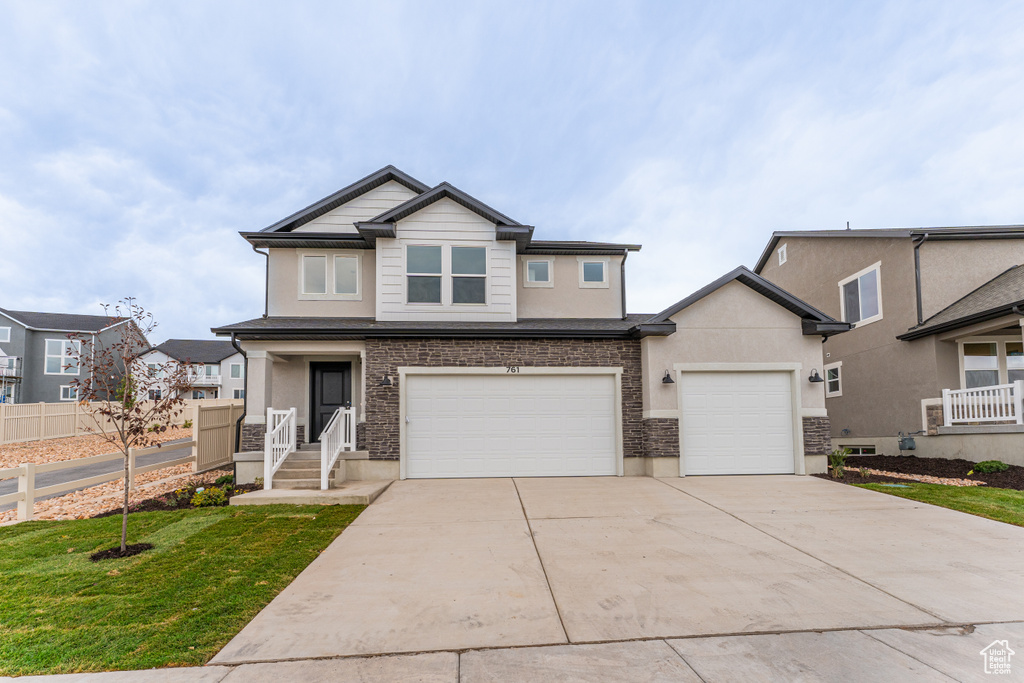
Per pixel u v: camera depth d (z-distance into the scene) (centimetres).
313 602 474
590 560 586
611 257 1512
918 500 866
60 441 1917
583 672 348
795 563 569
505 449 1164
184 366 747
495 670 352
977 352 1332
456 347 1170
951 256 1375
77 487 922
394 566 572
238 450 1206
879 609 446
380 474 1128
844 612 441
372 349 1156
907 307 1396
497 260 1328
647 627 416
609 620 430
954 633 401
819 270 1794
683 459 1144
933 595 476
